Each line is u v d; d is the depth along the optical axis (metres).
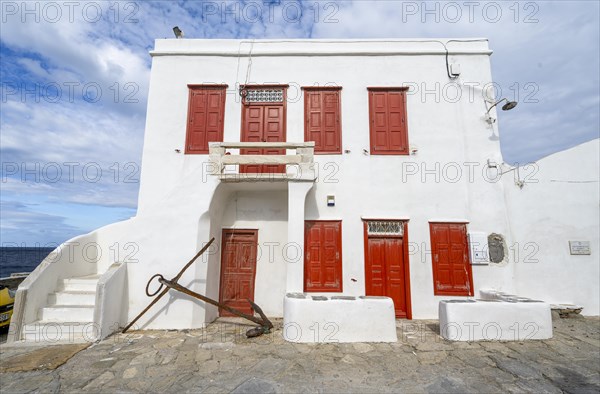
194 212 6.31
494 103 7.48
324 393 3.68
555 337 5.43
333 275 6.92
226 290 7.13
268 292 7.08
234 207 7.35
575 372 4.18
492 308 5.39
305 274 6.91
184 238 6.24
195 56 7.82
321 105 7.61
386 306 5.34
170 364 4.46
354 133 7.46
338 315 5.29
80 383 3.95
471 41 7.79
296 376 4.08
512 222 7.12
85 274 7.02
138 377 4.10
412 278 6.89
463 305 5.41
